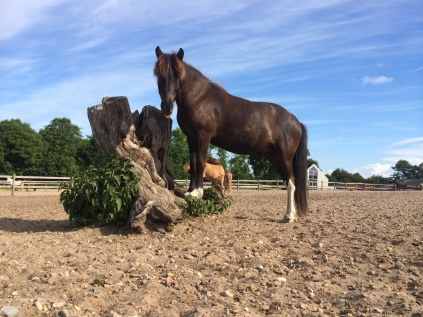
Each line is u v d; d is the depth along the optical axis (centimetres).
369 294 448
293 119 864
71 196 789
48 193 2566
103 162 799
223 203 922
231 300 430
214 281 482
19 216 1115
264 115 826
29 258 561
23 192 2627
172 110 741
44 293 416
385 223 838
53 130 8206
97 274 493
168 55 745
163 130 859
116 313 383
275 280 496
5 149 7250
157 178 828
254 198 2141
